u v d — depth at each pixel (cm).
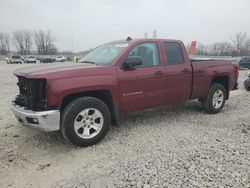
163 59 532
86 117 433
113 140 468
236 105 760
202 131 511
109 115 459
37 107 405
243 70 2570
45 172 360
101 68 446
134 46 492
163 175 338
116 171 353
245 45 5625
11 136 492
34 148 438
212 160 379
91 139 438
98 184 324
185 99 582
